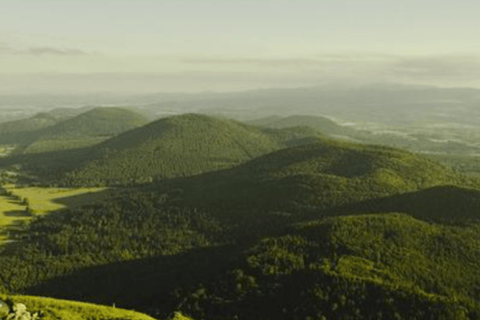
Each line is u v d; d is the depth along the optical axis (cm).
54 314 12012
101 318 12381
